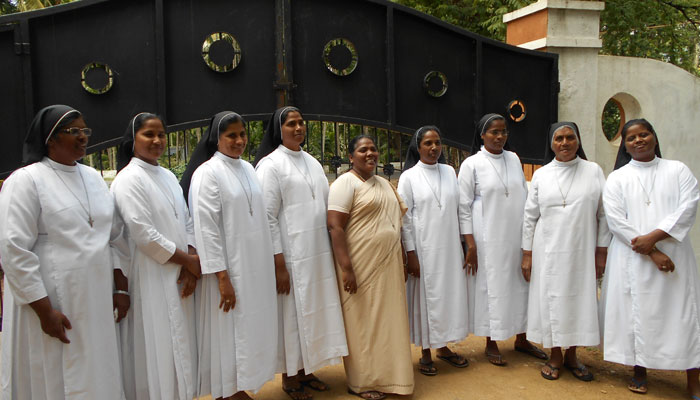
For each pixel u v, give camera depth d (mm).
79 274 2604
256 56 4367
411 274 3748
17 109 3791
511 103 5000
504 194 3861
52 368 2574
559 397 3424
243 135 3166
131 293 2932
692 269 3414
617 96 5441
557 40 5047
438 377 3721
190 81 4238
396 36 4719
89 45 3977
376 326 3318
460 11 9500
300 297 3256
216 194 3008
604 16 9102
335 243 3324
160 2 4055
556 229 3654
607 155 5332
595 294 3635
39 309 2484
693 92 5453
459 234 3857
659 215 3398
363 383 3357
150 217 2848
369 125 4656
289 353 3270
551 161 3887
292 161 3375
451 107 4953
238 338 3020
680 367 3312
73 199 2662
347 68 4559
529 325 3832
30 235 2520
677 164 3502
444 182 3812
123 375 2918
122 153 3023
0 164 3762
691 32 12008
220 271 2967
